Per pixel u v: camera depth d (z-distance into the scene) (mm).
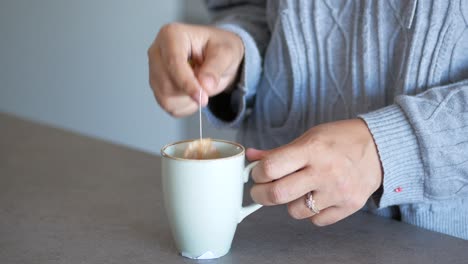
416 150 855
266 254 842
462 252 843
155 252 849
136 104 2352
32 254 843
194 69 996
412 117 851
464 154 853
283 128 1151
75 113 2631
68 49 2561
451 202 972
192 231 818
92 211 967
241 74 1087
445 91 882
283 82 1140
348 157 822
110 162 1192
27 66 2783
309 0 1064
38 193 1036
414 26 964
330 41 1064
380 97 1028
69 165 1174
